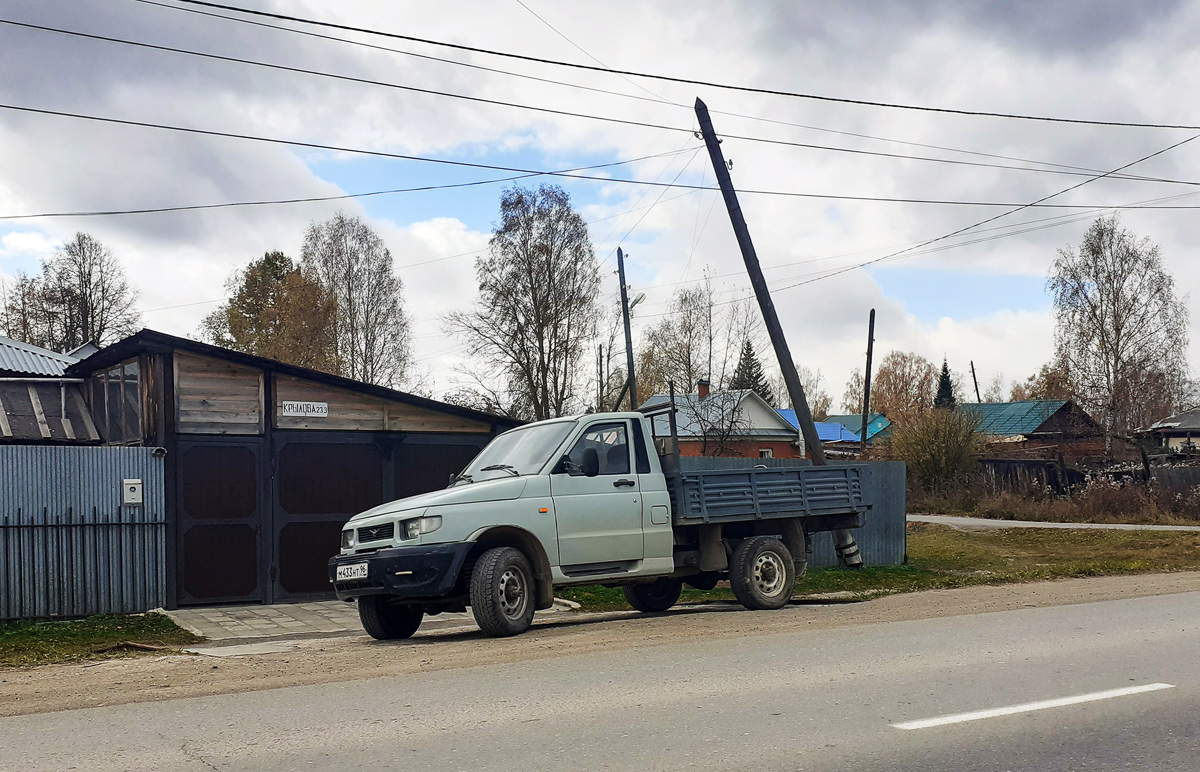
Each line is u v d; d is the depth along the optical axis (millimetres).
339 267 49969
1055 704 6020
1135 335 48594
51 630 12094
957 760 4840
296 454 15227
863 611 11320
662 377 49750
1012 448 55656
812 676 6910
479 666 7621
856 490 13555
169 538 14047
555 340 43156
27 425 16766
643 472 11438
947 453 42500
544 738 5234
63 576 13266
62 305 51781
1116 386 47969
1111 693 6324
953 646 8219
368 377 49562
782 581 12398
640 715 5746
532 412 42375
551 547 10453
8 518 12969
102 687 7051
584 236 44094
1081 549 24844
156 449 14023
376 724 5586
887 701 6109
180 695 6625
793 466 13133
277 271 55406
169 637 11734
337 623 12805
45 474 13258
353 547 10453
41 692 6902
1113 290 48750
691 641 8789
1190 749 5070
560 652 8281
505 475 10648
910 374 97125
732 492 12039
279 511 14984
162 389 14242
